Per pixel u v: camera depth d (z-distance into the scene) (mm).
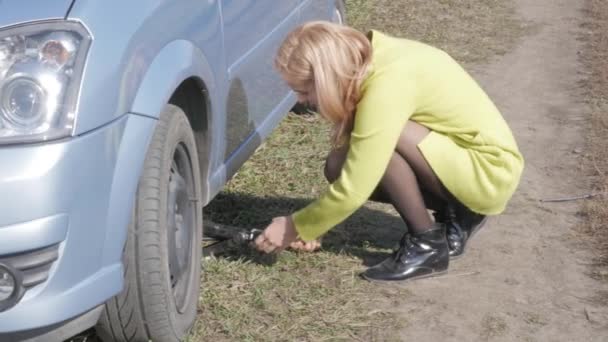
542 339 3582
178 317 3377
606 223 4496
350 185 3480
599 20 8250
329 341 3523
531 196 4848
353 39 3420
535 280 3990
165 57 3172
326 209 3545
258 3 4238
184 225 3494
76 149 2754
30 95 2742
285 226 3646
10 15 2812
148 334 3256
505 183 3732
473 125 3684
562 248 4273
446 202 3955
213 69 3627
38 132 2723
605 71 6930
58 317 2811
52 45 2773
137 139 2973
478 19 8242
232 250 4113
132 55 2967
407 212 3850
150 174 3143
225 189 4797
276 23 4551
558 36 7852
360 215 4535
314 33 3406
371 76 3457
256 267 4000
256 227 4430
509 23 8164
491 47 7562
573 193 4887
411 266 3896
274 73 4570
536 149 5520
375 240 4293
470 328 3635
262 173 4984
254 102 4277
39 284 2787
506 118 6074
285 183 4891
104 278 2918
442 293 3861
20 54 2766
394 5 8508
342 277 3945
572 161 5320
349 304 3760
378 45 3551
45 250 2754
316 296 3811
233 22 3891
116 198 2912
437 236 3900
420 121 3689
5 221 2684
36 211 2699
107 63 2848
